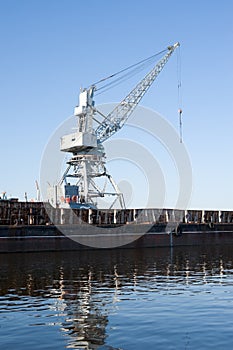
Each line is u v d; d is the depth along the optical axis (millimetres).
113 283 33969
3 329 19969
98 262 51562
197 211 98000
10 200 70688
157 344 17391
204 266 47125
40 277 37656
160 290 30438
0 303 25984
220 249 77188
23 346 17391
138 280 35719
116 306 24812
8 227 65062
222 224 96688
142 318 21750
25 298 27562
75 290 30656
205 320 21078
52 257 58219
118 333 19062
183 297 27500
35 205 72562
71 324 20766
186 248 80188
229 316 21875
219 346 16984
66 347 17203
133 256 60938
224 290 30203
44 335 18906
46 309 24141
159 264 49375
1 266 46594
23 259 55031
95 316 22344
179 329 19531
